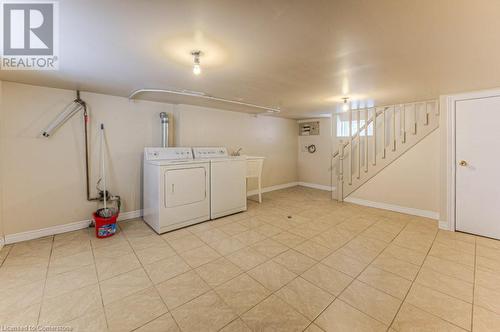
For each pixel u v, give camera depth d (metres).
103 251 2.41
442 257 2.28
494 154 2.71
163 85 2.71
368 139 4.35
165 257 2.29
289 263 2.18
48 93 2.75
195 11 1.22
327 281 1.89
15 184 2.58
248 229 3.05
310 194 5.28
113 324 1.43
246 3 1.14
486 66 2.01
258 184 4.80
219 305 1.61
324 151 5.79
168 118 3.73
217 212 3.49
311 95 3.19
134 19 1.30
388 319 1.47
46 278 1.92
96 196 3.14
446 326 1.41
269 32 1.45
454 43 1.58
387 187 4.01
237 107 4.25
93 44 1.63
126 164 3.39
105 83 2.62
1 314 1.52
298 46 1.65
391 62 1.94
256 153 5.23
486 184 2.77
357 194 4.42
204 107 4.16
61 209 2.88
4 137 2.51
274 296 1.70
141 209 3.57
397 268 2.08
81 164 3.01
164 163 2.88
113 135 3.25
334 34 1.47
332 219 3.47
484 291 1.74
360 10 1.20
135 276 1.96
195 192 3.21
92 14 1.25
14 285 1.82
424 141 3.59
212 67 2.09
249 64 2.01
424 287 1.80
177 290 1.77
